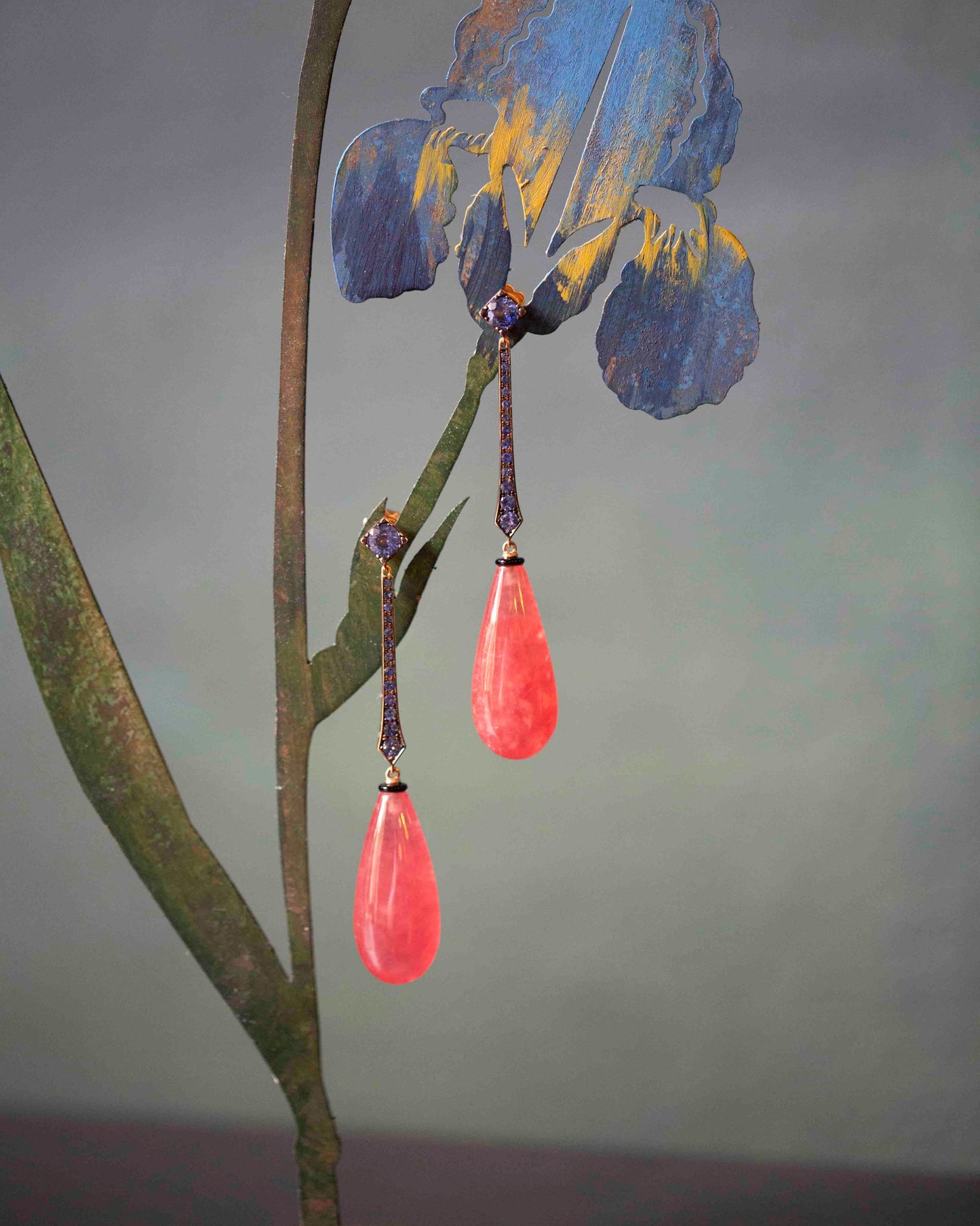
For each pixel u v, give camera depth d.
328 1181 0.37
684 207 0.48
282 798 0.36
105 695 0.36
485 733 0.35
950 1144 0.54
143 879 0.36
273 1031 0.36
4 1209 0.51
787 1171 0.54
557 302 0.35
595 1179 0.53
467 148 0.35
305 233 0.35
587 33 0.35
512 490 0.35
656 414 0.36
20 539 0.36
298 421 0.35
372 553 0.35
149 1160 0.53
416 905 0.34
